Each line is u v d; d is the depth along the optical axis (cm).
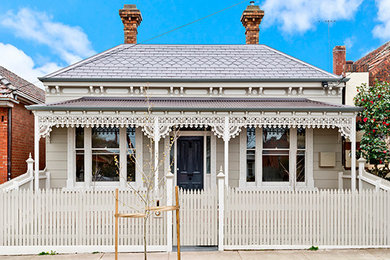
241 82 991
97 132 980
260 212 647
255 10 1270
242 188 965
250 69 1057
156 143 809
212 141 984
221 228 634
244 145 980
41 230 639
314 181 979
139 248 627
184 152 1002
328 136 984
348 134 816
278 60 1116
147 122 805
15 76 1306
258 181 973
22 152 1073
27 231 631
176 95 1005
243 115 820
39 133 795
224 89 1011
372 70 1077
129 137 983
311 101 970
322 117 819
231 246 635
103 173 976
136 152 966
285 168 988
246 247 636
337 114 816
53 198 634
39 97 1238
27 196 631
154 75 1015
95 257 600
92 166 974
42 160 1230
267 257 595
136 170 960
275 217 647
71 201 637
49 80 964
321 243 647
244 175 976
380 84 961
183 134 1001
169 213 627
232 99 988
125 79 977
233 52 1183
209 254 609
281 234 648
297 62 1102
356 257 596
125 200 636
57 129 973
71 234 637
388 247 645
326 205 652
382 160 934
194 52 1177
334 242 648
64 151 971
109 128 983
